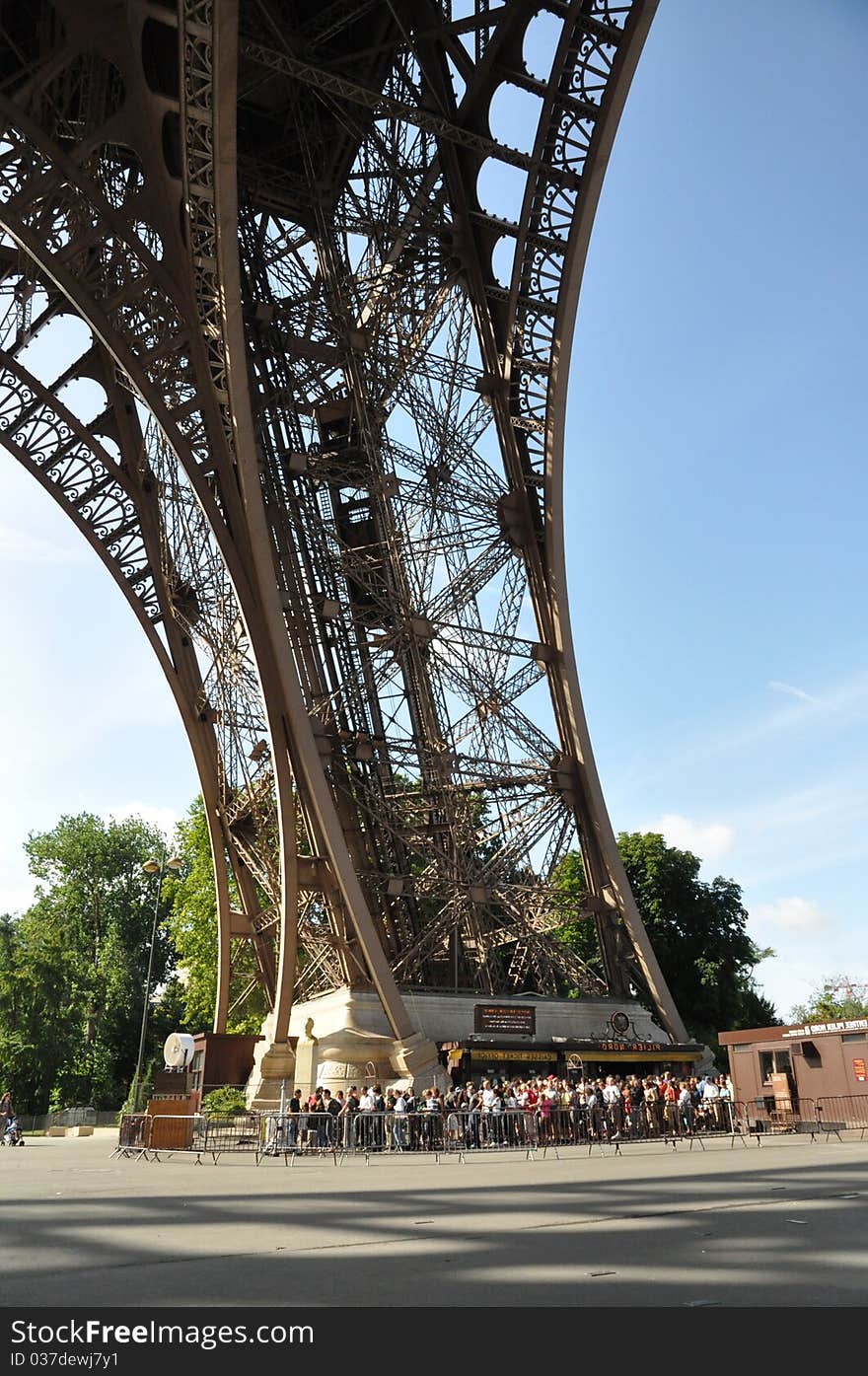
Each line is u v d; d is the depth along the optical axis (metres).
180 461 36.31
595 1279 7.78
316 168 45.03
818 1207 11.97
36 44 39.47
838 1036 34.75
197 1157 26.38
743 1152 24.41
